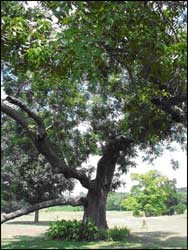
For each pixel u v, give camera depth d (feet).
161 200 144.15
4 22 15.31
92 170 84.23
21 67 18.17
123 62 15.98
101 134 77.61
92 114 76.69
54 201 73.26
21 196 106.01
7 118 79.15
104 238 75.36
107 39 13.84
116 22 13.83
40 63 15.52
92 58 12.80
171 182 155.12
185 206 158.81
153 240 75.66
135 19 14.08
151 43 14.47
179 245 68.03
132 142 74.28
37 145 48.91
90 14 13.42
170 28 14.76
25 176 100.32
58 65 16.14
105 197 79.30
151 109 29.37
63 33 13.10
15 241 74.64
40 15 15.43
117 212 169.07
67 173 64.08
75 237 75.36
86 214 77.82
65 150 77.36
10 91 63.31
